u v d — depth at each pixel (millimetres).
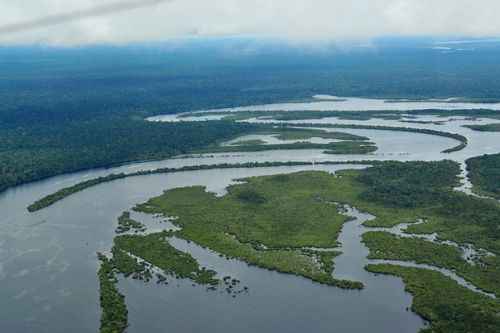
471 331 193625
